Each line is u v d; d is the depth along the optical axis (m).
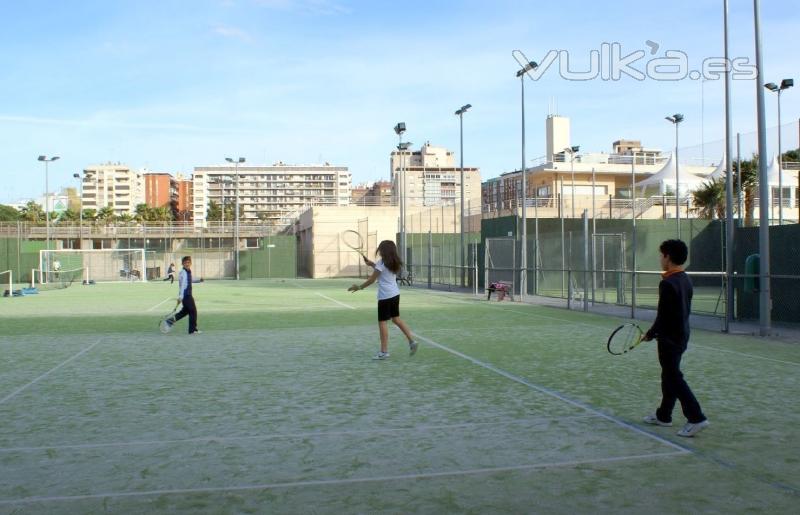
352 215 58.75
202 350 12.11
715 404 7.32
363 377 9.14
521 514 4.24
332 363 10.41
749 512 4.26
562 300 25.06
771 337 13.52
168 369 9.98
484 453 5.55
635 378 8.94
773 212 27.95
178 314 14.95
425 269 42.53
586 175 57.78
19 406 7.48
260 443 5.91
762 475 4.96
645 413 6.91
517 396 7.80
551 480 4.87
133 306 24.62
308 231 62.12
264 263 60.25
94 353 11.85
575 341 12.97
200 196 181.12
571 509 4.32
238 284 45.03
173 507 4.39
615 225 33.28
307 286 41.38
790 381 8.70
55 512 4.32
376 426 6.45
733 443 5.79
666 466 5.18
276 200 182.38
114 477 5.02
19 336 14.66
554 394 7.90
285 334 14.63
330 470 5.14
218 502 4.48
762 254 13.64
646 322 16.70
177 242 72.56
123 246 69.94
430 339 13.38
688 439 5.93
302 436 6.12
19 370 9.99
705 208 36.34
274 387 8.48
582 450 5.62
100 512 4.32
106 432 6.33
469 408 7.19
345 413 7.00
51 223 68.81
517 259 29.58
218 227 70.44
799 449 5.62
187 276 14.86
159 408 7.33
